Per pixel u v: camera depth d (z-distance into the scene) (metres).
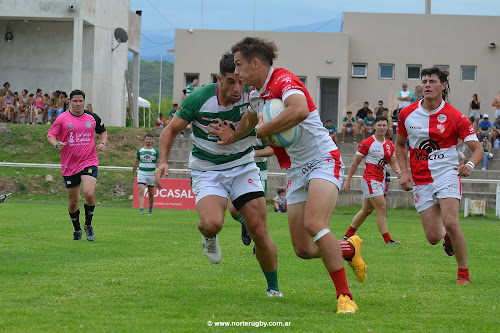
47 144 43.12
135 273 11.55
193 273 11.73
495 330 7.63
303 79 55.84
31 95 49.97
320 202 8.43
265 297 9.56
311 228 8.44
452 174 11.77
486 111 56.31
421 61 56.34
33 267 11.90
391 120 45.25
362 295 9.95
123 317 7.98
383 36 56.50
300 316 8.24
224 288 10.26
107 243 16.39
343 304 8.50
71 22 55.12
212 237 9.64
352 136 46.41
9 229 19.03
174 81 56.50
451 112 11.84
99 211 30.08
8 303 8.65
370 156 18.58
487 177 40.59
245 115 9.12
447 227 11.50
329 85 56.66
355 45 56.50
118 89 61.94
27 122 49.84
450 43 56.31
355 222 18.95
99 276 11.10
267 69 8.63
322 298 9.59
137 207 34.22
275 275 9.66
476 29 56.16
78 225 16.92
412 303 9.33
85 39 55.09
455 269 13.11
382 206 18.44
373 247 17.28
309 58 55.69
